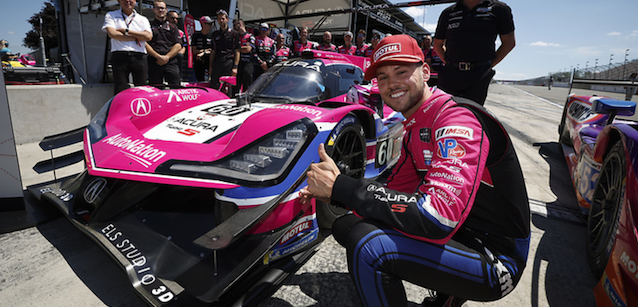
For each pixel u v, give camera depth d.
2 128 2.00
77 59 6.01
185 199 1.92
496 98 13.19
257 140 1.50
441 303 1.38
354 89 2.52
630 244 1.26
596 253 1.69
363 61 3.83
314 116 1.71
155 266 1.41
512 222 1.04
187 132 1.92
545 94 20.14
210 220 1.74
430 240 0.92
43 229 2.02
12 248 1.81
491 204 1.05
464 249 1.01
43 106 4.05
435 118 1.03
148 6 6.08
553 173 3.59
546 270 1.79
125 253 1.47
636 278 1.18
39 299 1.44
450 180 0.90
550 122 7.14
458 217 0.89
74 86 4.33
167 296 1.25
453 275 0.99
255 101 2.61
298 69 2.71
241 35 5.70
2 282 1.53
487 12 2.40
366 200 0.98
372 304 1.04
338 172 1.07
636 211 1.28
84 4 5.49
